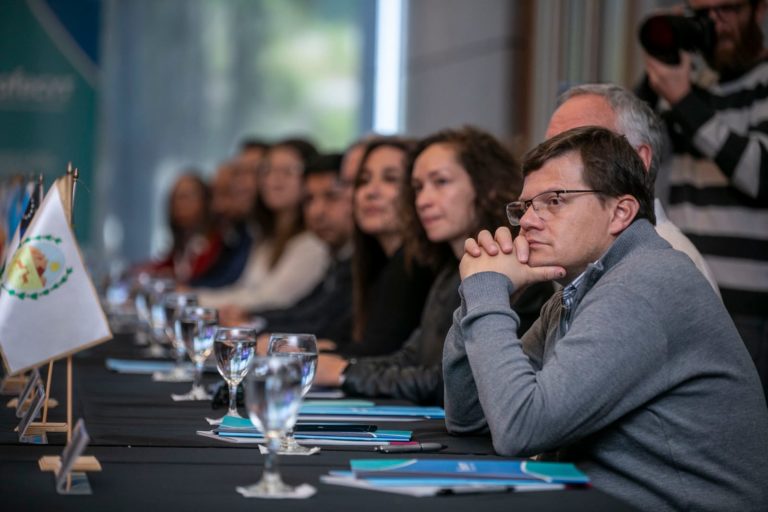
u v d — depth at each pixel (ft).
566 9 30.30
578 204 9.98
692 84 17.54
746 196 17.42
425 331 15.51
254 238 35.78
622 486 9.59
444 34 38.70
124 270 33.12
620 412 9.33
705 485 9.48
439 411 12.23
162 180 51.39
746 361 9.70
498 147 16.29
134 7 50.90
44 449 9.23
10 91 46.96
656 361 9.31
